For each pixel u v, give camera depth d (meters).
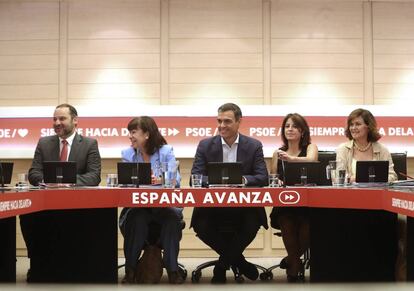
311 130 5.17
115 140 5.17
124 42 5.38
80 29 5.38
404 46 5.37
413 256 2.80
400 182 3.15
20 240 5.17
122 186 3.09
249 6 5.36
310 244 3.18
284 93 5.35
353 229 3.15
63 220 3.16
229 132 3.48
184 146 5.17
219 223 3.45
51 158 3.61
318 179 3.14
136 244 3.18
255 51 5.36
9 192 2.32
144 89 5.38
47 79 5.39
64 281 3.14
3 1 5.39
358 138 3.54
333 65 5.35
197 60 5.37
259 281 3.69
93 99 5.38
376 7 5.36
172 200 2.75
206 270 4.37
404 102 5.36
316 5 5.36
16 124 5.24
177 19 5.37
